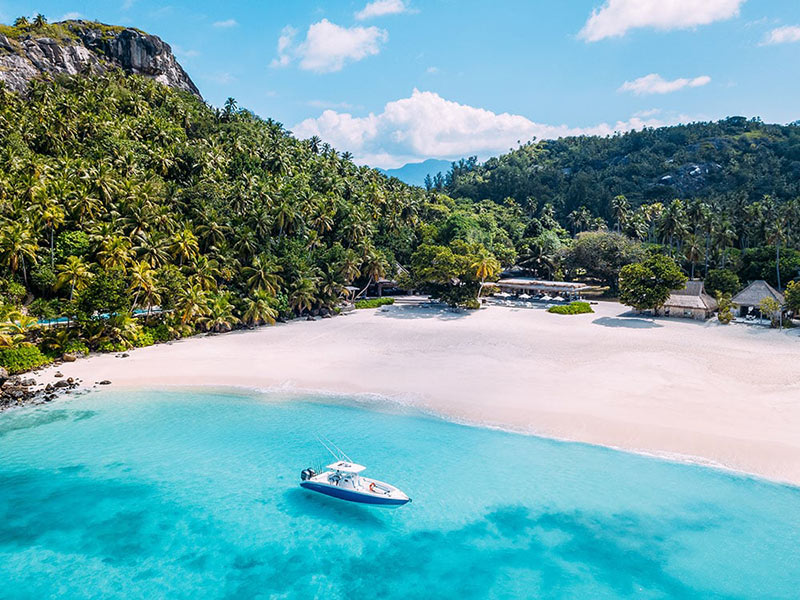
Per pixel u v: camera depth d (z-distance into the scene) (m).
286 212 94.44
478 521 29.28
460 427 40.91
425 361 58.28
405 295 121.88
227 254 83.81
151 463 36.06
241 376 53.50
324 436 39.75
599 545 27.00
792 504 29.88
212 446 38.44
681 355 58.84
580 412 42.41
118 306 62.38
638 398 44.97
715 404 43.12
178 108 133.00
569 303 104.19
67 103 105.44
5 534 28.41
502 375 52.50
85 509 30.77
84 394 48.47
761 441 36.34
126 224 74.69
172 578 25.09
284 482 33.84
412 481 33.25
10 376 51.41
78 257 69.19
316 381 51.97
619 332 72.94
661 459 35.09
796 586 23.78
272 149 133.00
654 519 28.95
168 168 103.38
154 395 48.34
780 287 99.75
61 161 86.06
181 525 29.39
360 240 110.44
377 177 163.88
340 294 100.12
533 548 26.91
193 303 69.69
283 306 84.44
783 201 183.50
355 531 28.97
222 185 100.50
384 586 24.56
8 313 54.22
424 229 137.50
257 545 27.73
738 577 24.44
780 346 63.50
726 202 164.50
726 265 112.56
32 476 34.28
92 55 150.75
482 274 94.12
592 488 32.03
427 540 27.91
